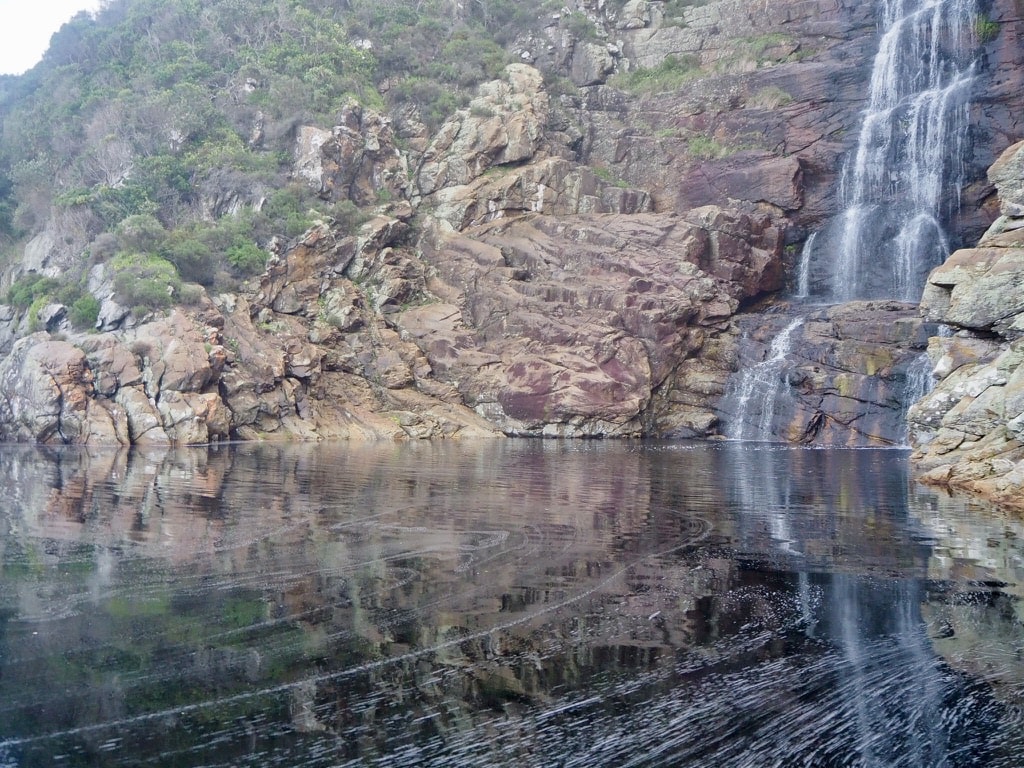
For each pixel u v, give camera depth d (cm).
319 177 5250
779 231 5328
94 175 5772
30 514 1645
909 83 5503
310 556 1296
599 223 5312
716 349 4775
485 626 948
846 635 935
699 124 6012
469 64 6278
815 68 5750
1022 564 1299
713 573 1227
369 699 739
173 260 4516
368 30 6588
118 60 6775
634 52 6781
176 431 3750
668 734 684
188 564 1223
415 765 623
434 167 5572
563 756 643
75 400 3662
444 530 1547
